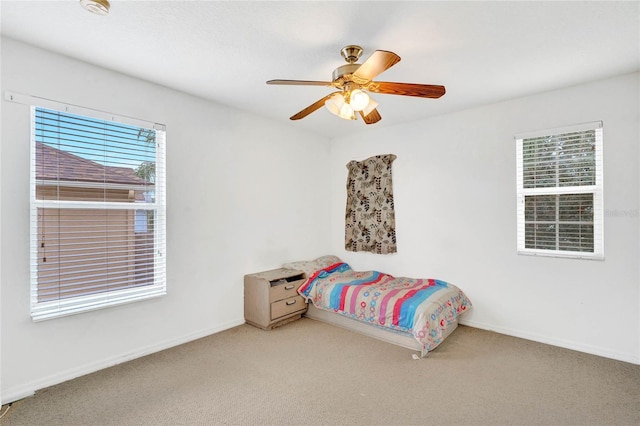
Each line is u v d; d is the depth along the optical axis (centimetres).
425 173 378
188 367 252
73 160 238
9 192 211
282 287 348
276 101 326
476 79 270
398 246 402
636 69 252
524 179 313
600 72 257
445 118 362
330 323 355
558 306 293
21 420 188
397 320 288
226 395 214
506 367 252
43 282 224
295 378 236
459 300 327
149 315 277
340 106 218
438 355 274
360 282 357
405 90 210
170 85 285
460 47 218
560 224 294
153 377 237
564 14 181
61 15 183
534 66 246
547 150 300
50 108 225
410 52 224
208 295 321
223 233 336
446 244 362
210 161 324
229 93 304
